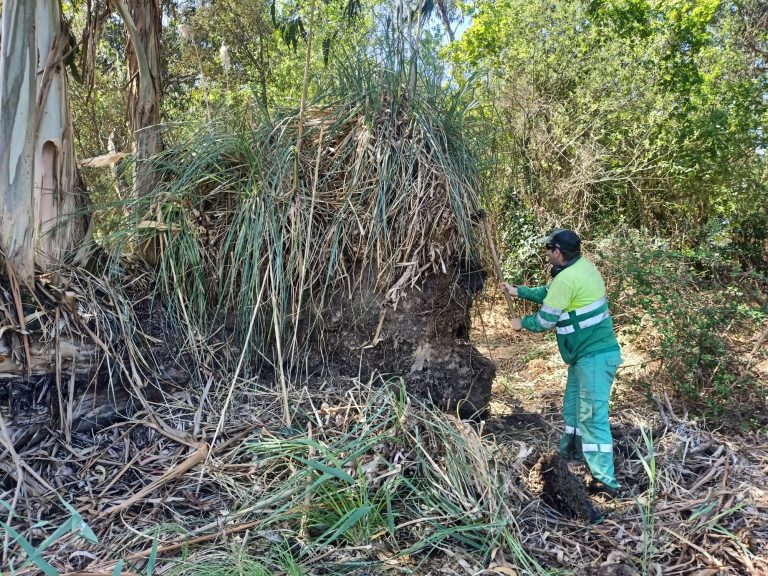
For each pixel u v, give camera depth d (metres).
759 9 10.90
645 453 4.08
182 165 4.27
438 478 3.20
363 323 4.08
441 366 4.15
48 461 3.18
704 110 9.95
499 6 11.32
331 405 3.75
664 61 10.25
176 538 2.76
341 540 2.87
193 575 2.47
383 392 3.78
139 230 3.97
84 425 3.39
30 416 3.22
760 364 5.57
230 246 4.02
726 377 4.69
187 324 3.90
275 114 4.43
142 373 3.63
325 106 4.40
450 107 4.51
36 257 3.61
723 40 11.05
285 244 3.98
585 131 9.45
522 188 9.12
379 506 2.95
